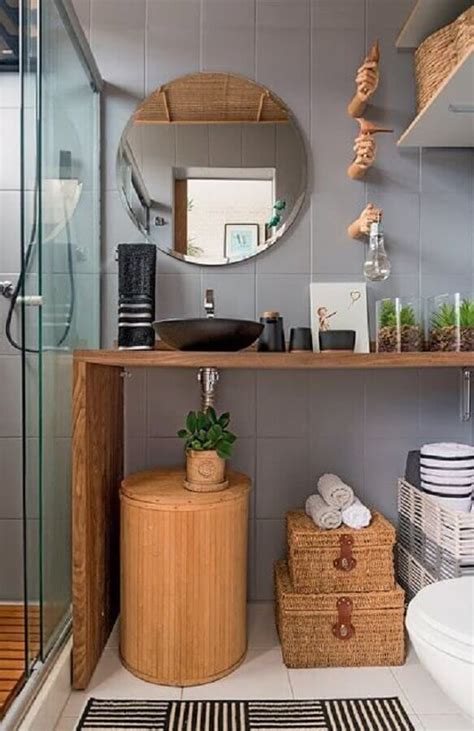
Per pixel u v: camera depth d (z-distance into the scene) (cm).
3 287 211
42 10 144
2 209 213
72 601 166
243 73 216
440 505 177
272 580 216
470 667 110
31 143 143
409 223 218
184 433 176
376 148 217
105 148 214
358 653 175
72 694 160
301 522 189
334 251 216
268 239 216
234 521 171
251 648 185
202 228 216
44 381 151
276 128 216
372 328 216
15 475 214
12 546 214
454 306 190
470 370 216
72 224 179
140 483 181
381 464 218
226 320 171
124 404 215
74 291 182
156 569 165
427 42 189
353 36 216
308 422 217
